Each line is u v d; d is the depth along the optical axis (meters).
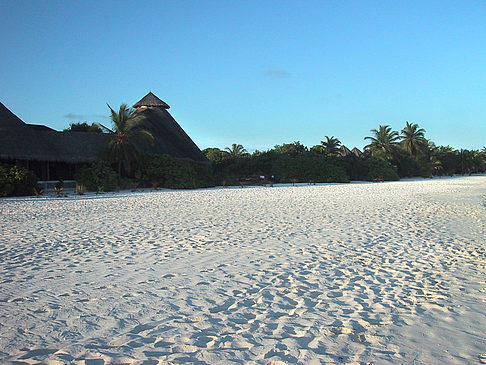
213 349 3.74
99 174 30.27
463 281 6.07
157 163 34.94
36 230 10.85
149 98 47.38
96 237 9.73
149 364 3.44
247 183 43.69
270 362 3.48
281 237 9.71
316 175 50.78
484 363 3.49
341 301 5.12
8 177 24.67
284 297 5.27
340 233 10.34
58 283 5.89
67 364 3.44
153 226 11.57
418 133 79.31
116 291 5.51
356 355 3.63
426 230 10.98
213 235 10.00
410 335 4.09
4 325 4.33
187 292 5.47
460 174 107.12
